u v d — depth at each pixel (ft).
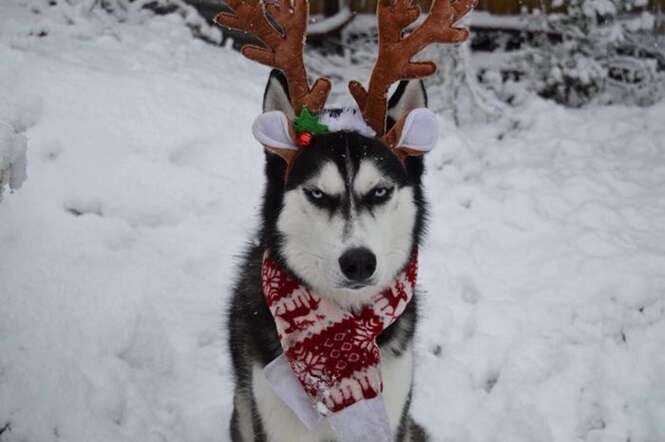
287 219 3.15
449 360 4.51
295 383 3.17
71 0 6.72
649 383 4.57
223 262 4.75
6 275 4.11
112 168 4.93
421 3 7.80
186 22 7.38
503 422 4.25
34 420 3.44
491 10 8.50
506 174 6.14
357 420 3.11
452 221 5.52
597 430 4.32
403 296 3.28
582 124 7.14
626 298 5.01
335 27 8.71
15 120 4.90
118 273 4.40
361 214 3.01
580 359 4.59
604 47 7.72
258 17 3.24
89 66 5.64
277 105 3.31
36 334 3.86
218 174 5.29
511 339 4.68
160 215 4.89
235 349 3.62
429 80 7.39
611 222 5.64
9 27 5.97
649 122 7.21
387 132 3.30
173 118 5.41
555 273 5.15
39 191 4.65
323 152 3.09
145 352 4.17
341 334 3.19
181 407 4.02
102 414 3.67
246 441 3.68
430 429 4.17
